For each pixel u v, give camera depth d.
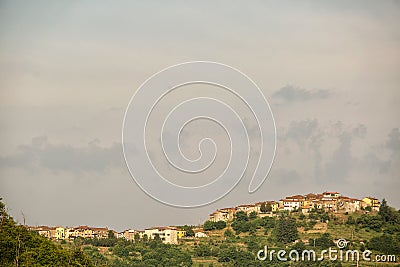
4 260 90.88
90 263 104.94
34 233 103.12
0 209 96.94
